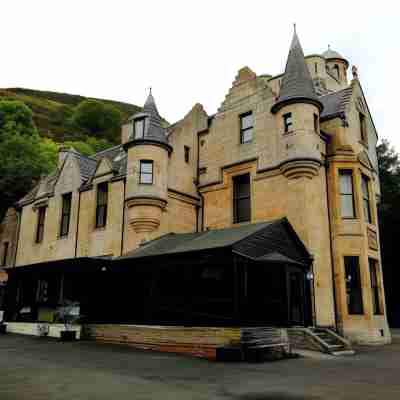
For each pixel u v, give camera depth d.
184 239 18.38
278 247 16.34
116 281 18.47
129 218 21.05
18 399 6.80
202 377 9.12
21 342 15.98
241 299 16.23
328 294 18.19
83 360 11.55
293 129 19.47
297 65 20.84
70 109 99.69
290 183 19.34
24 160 35.41
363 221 19.42
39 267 20.20
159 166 21.38
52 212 26.59
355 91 22.81
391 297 34.19
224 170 22.77
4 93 93.31
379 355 13.95
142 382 8.41
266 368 10.55
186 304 14.80
